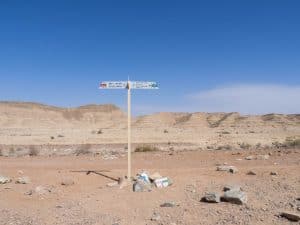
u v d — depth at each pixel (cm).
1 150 3016
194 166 1753
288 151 2255
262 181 1362
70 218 1062
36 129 8519
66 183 1442
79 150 3044
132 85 1387
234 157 2047
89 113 13462
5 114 11306
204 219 999
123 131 7194
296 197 1154
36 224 1028
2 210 1162
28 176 1611
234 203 1113
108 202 1185
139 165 1836
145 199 1196
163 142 4425
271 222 955
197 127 9588
